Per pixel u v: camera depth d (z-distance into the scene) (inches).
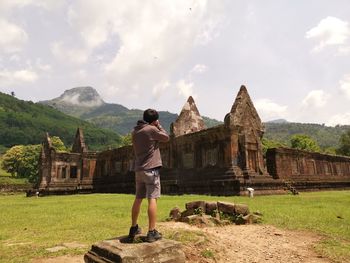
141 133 213.6
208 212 404.5
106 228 373.1
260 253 265.9
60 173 1749.5
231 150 1078.4
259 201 705.6
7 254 263.0
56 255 255.0
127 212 530.6
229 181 1019.9
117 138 7194.9
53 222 438.3
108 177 1795.0
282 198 805.9
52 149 1736.0
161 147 1392.7
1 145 5467.5
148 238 199.0
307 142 2603.3
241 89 1210.0
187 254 237.8
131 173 1632.6
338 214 467.5
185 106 1427.2
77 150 1942.7
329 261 246.8
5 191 2005.4
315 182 1471.5
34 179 2842.0
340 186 1686.8
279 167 1326.3
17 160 3080.7
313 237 328.5
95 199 946.1
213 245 269.7
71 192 1743.4
